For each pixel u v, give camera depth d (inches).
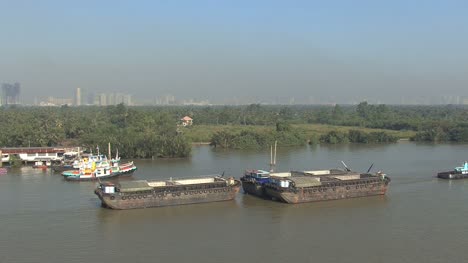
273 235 3324.3
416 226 3560.5
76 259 2869.1
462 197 4517.7
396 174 5772.6
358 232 3410.4
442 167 6353.3
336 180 4471.0
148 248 3058.6
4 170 5876.0
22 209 3937.0
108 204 3828.7
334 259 2903.5
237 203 4185.5
